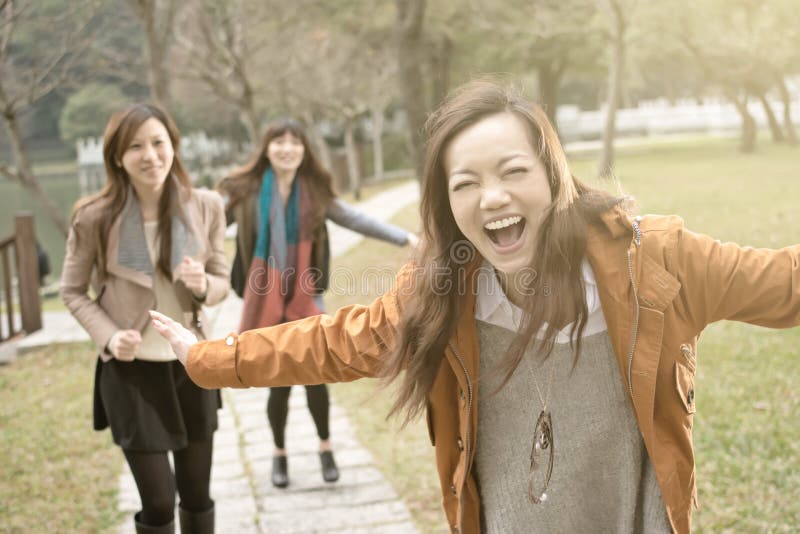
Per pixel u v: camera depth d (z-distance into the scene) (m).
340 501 4.08
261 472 4.54
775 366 5.32
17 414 5.91
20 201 35.66
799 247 1.68
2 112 8.75
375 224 4.22
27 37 9.18
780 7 19.78
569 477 1.79
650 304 1.66
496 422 1.83
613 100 19.75
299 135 4.05
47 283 14.33
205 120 31.78
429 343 1.73
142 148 2.81
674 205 12.79
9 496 4.29
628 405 1.75
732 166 19.89
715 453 4.07
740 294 1.66
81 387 6.59
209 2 14.30
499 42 21.33
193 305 2.99
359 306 1.85
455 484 1.89
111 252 2.88
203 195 3.13
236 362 1.84
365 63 22.38
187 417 2.97
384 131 43.12
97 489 4.36
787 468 3.77
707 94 48.19
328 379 1.85
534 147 1.62
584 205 1.70
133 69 12.11
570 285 1.63
